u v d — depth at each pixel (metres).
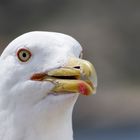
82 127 20.12
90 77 5.39
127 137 18.80
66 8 26.12
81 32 24.55
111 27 25.14
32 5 26.39
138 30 25.34
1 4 26.48
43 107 5.44
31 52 5.47
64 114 5.45
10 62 5.54
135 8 25.91
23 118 5.49
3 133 5.54
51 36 5.50
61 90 5.43
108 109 20.80
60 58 5.45
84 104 20.42
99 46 24.22
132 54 24.55
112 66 23.81
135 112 20.89
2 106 5.54
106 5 25.91
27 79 5.48
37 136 5.50
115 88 22.72
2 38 25.45
